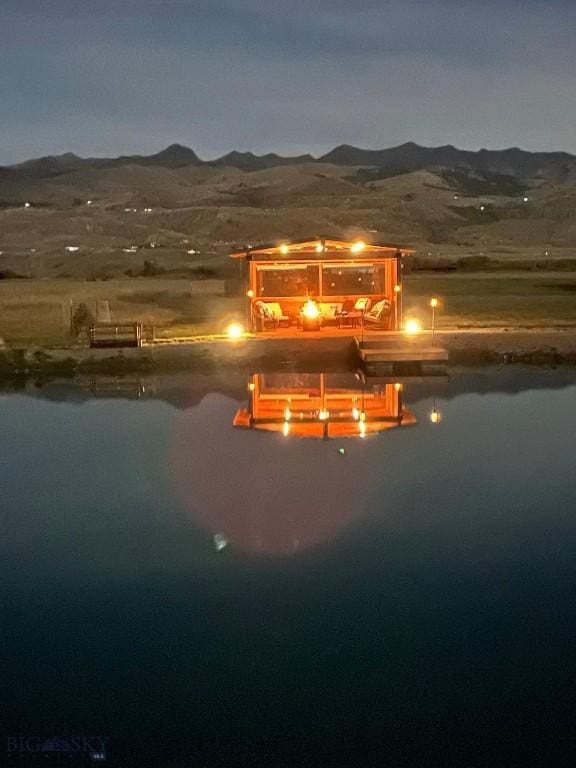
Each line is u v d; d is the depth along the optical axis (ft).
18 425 57.36
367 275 94.89
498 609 30.48
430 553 35.09
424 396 65.26
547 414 58.75
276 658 27.48
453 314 97.35
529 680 26.27
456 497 41.86
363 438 53.21
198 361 76.54
